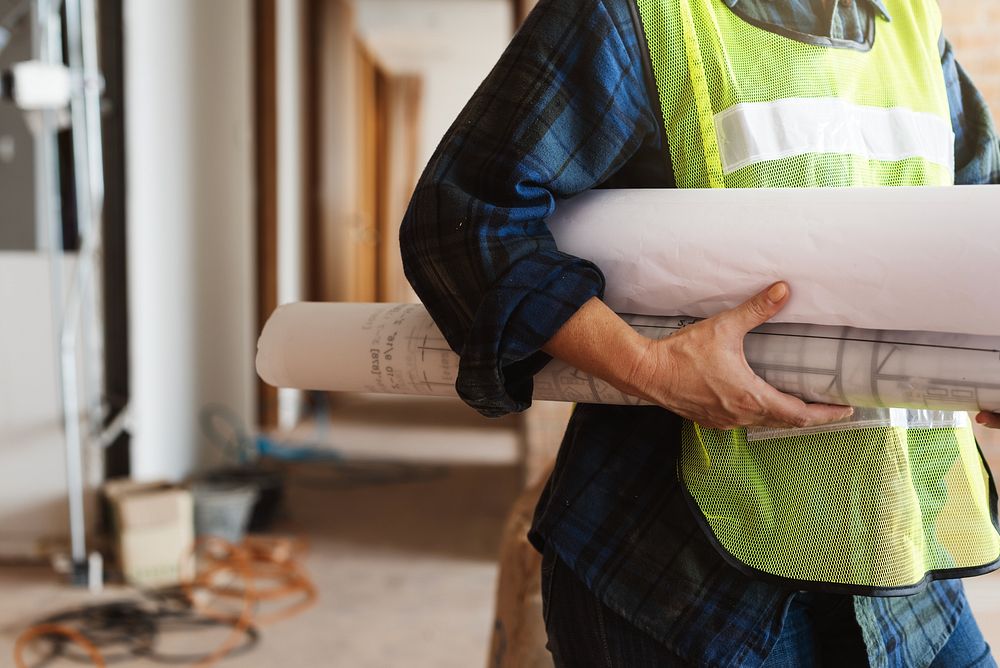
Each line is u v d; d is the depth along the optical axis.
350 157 7.62
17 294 3.05
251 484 3.47
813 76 0.76
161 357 3.63
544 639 1.30
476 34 9.88
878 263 0.67
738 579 0.77
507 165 0.72
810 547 0.75
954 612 0.90
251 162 5.17
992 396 0.67
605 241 0.76
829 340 0.72
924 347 0.69
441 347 0.82
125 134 3.20
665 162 0.77
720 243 0.72
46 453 3.09
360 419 6.35
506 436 5.64
